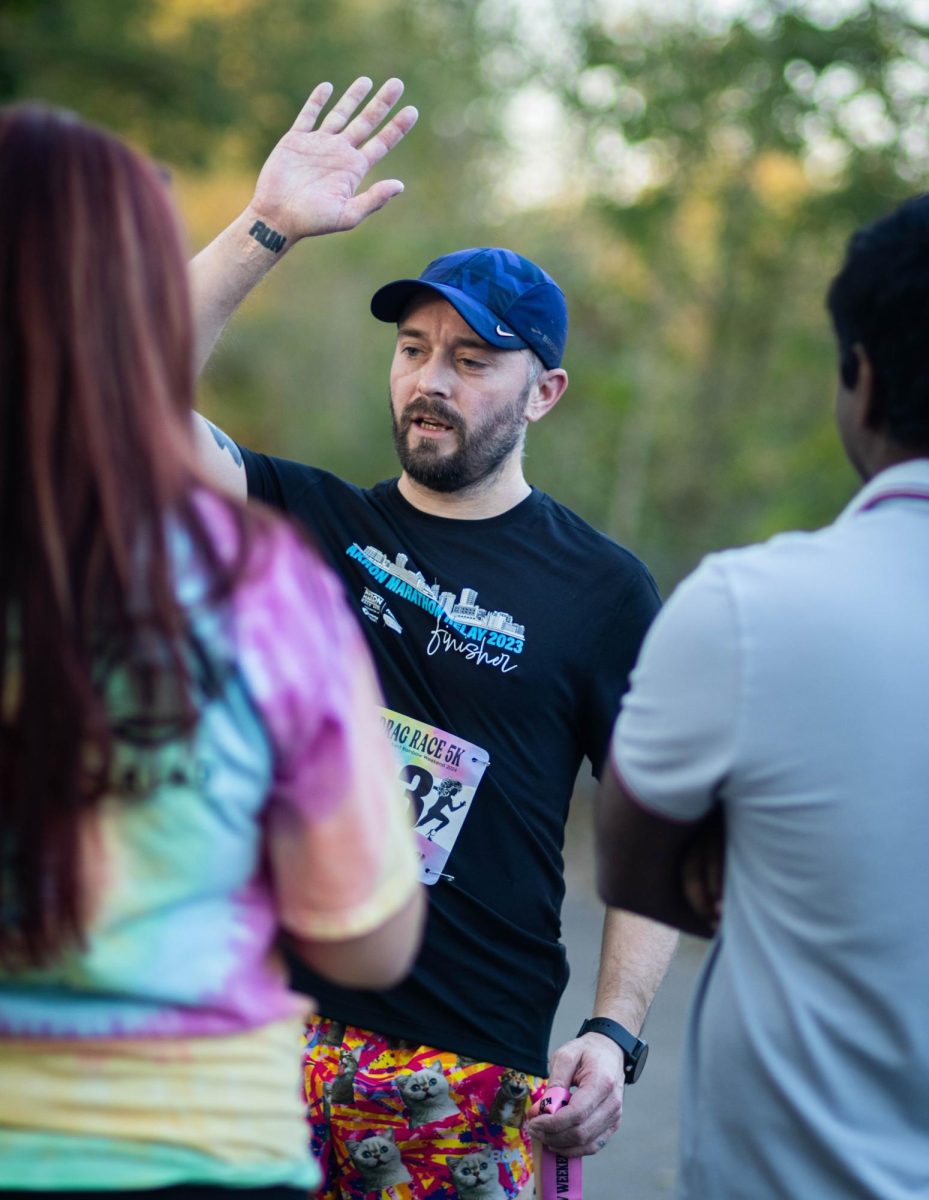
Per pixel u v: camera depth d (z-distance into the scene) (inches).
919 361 103.9
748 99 960.9
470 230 1170.6
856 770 101.2
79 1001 89.8
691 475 1085.1
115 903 88.2
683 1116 111.7
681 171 1009.5
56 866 85.5
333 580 98.2
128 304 88.8
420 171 1200.8
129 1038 90.1
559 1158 171.5
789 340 1043.9
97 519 86.0
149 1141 90.5
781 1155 103.7
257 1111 93.9
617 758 110.0
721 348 1085.8
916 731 101.5
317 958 99.6
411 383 180.5
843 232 951.0
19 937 86.7
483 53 1104.8
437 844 171.5
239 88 1091.9
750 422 1065.5
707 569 107.7
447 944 169.6
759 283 1063.0
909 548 104.7
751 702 102.3
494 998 170.7
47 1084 89.5
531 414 190.4
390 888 97.3
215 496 93.0
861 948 102.0
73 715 84.6
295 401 1311.5
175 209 94.0
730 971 107.4
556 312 186.9
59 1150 89.3
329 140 171.3
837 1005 103.0
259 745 91.0
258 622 90.6
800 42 922.1
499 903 172.1
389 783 98.6
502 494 183.5
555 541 181.9
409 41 1154.0
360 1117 170.7
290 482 184.7
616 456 1068.5
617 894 116.5
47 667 84.5
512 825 173.3
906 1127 102.9
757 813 104.0
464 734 174.1
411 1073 168.6
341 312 1286.9
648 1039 354.9
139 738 87.1
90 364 86.8
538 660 175.3
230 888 92.7
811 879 102.6
